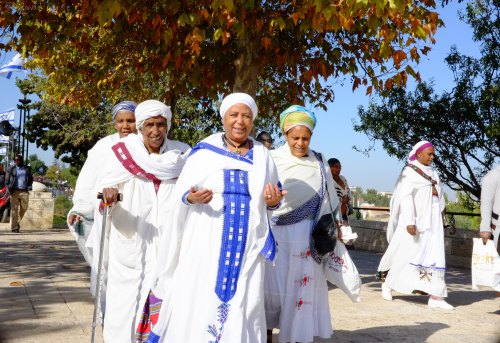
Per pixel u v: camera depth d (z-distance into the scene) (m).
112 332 4.53
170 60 9.64
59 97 14.27
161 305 4.19
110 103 23.56
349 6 6.46
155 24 7.60
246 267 3.88
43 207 19.80
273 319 4.98
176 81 10.43
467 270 12.09
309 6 6.80
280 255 4.92
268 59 9.20
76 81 13.50
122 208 4.60
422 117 14.98
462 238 12.53
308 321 4.86
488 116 14.30
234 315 3.79
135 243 4.60
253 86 8.77
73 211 5.48
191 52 8.89
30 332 5.48
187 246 3.92
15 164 17.70
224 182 3.96
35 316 6.14
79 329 5.63
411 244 7.82
